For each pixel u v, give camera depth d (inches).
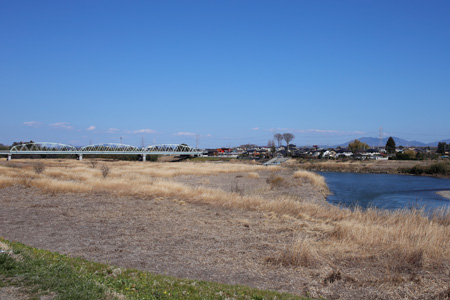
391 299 358.0
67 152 4033.0
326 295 366.3
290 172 2733.8
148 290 305.7
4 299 237.8
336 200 1408.7
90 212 793.6
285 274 422.3
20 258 320.5
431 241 487.2
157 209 844.0
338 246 515.8
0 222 673.0
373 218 729.0
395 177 2822.3
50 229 625.0
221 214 791.1
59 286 268.5
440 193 1690.5
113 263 437.4
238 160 4891.7
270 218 751.7
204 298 303.7
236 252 503.8
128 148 5059.1
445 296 358.6
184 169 2623.0
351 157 4985.2
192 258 474.6
